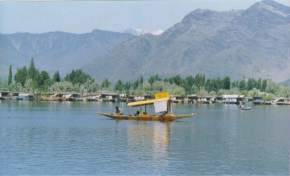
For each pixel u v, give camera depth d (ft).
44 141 487.20
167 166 371.97
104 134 553.23
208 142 499.51
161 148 451.12
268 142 508.12
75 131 583.17
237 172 358.02
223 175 349.20
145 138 522.06
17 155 404.98
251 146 474.90
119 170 355.77
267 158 408.67
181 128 638.53
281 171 362.74
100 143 477.36
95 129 608.60
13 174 340.18
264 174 353.10
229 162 390.63
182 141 503.61
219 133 593.01
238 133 597.93
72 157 398.21
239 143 497.05
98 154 412.98
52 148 441.27
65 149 436.35
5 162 376.48
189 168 366.02
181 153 424.87
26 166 364.58
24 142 479.00
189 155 416.05
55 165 367.66
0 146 450.71
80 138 514.68
